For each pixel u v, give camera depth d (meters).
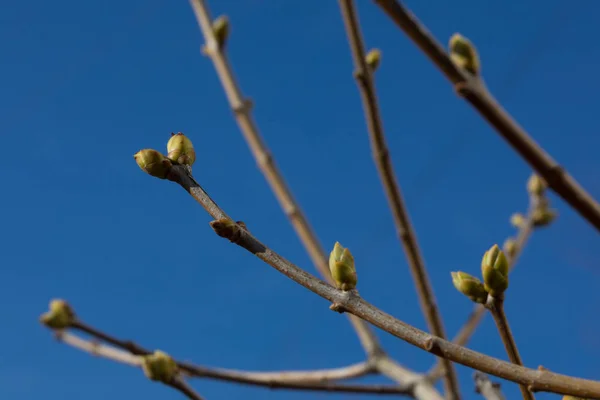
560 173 0.47
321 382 0.64
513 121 0.47
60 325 0.65
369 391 0.65
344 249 0.43
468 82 0.46
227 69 0.76
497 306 0.44
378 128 0.57
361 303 0.42
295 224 0.73
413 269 0.60
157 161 0.43
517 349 0.44
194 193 0.43
